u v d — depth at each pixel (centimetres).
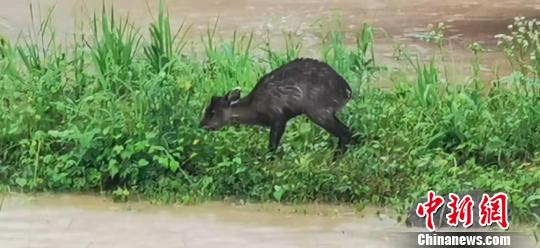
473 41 2388
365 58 2119
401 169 1512
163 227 1393
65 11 2752
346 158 1549
